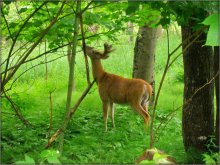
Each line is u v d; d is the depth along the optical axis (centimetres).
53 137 461
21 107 859
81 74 1738
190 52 683
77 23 442
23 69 1647
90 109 1116
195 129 701
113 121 966
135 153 690
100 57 1002
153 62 1205
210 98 699
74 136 798
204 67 685
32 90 1345
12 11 784
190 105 702
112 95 980
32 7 670
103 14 639
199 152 682
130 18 629
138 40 1196
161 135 853
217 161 507
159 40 2208
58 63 1819
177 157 665
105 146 731
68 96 448
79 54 1942
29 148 647
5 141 695
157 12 579
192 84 695
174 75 1686
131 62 1956
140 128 942
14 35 604
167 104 1190
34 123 862
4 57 1381
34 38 632
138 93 976
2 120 799
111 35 706
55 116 948
